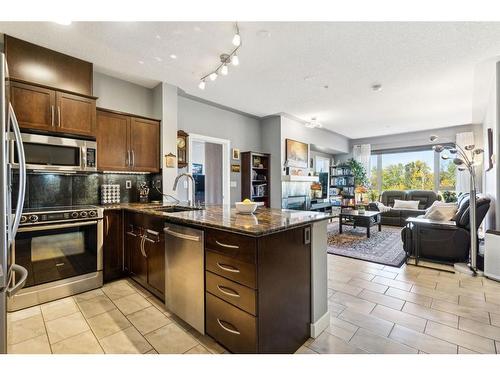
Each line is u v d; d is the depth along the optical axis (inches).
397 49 111.6
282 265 63.0
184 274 76.0
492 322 78.3
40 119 102.3
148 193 147.6
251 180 212.1
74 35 99.5
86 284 103.6
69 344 68.8
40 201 114.3
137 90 148.4
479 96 172.2
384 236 204.1
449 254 131.2
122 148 131.5
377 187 329.1
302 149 248.7
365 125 261.1
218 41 104.7
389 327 76.4
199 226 71.5
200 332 70.5
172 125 150.3
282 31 97.7
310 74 137.6
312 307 73.4
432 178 289.0
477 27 95.3
